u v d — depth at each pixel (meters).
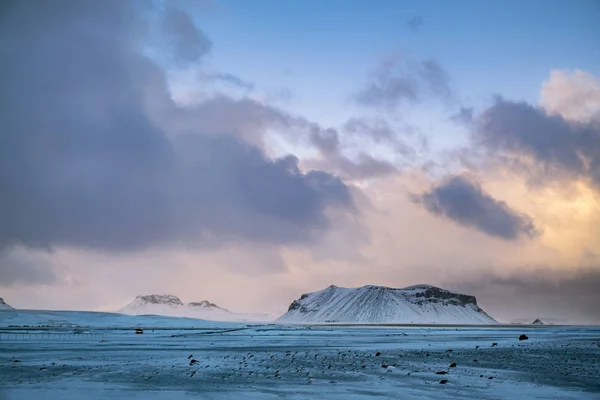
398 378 36.88
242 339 112.69
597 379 35.84
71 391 30.33
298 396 28.89
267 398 28.25
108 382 34.34
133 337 118.31
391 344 89.38
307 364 47.50
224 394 29.50
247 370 42.06
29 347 74.94
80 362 49.41
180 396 28.78
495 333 177.12
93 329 192.00
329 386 32.78
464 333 178.25
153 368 43.44
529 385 33.03
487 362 49.56
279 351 68.50
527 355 58.72
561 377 37.03
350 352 65.69
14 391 30.19
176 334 144.88
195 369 42.69
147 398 28.11
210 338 117.06
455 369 42.81
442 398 28.28
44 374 38.88
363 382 34.69
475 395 29.28
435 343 93.06
